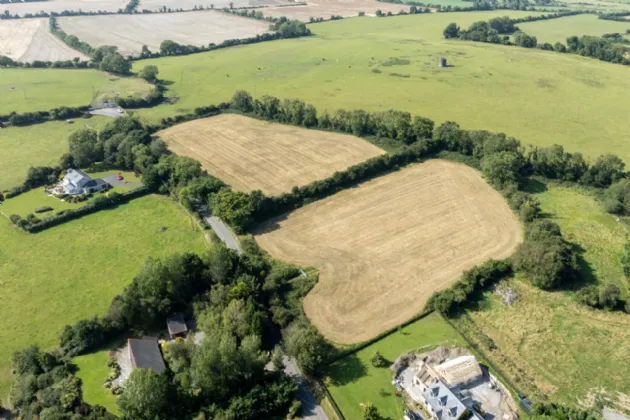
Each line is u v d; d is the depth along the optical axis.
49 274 112.31
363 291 104.75
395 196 140.75
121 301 94.69
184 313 97.50
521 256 108.00
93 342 90.12
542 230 115.69
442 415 75.19
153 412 74.56
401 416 77.31
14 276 111.81
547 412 74.44
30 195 146.00
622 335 93.06
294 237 123.44
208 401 78.12
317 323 96.50
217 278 101.31
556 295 103.38
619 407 78.94
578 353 89.31
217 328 88.94
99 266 114.69
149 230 128.62
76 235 126.94
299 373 85.50
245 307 91.25
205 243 122.19
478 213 131.75
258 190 137.62
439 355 87.94
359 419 76.81
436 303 98.69
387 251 117.12
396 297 102.88
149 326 95.25
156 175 147.25
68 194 145.00
